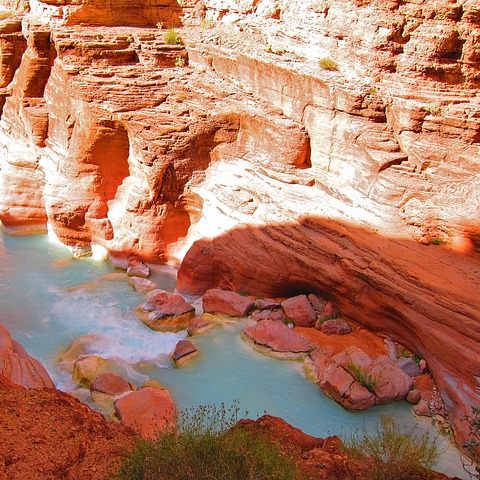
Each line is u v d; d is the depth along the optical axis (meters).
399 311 12.09
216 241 15.24
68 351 13.55
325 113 14.99
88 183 17.23
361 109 14.44
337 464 7.54
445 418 11.04
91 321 14.78
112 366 12.75
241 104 16.42
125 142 16.97
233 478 6.54
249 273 14.59
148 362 13.09
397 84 14.49
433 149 13.71
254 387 12.18
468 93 14.16
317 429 11.09
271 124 15.64
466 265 12.41
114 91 16.80
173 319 14.42
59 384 12.42
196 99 16.95
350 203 14.42
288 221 14.41
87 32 18.05
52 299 15.73
